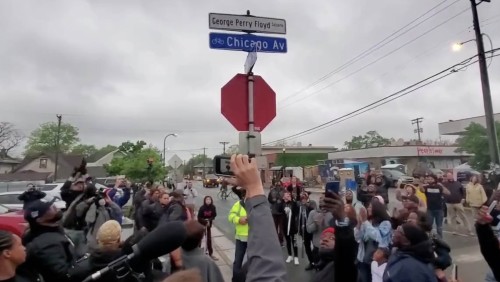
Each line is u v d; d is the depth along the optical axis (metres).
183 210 7.68
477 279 7.12
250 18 5.25
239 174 1.55
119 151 36.34
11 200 13.47
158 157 32.03
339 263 2.25
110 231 3.11
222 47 5.10
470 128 30.31
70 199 6.30
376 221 5.32
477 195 11.55
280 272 1.40
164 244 2.02
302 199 8.67
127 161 31.14
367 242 5.30
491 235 2.89
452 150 47.56
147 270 2.70
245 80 4.76
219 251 10.80
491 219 2.91
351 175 26.94
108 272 2.04
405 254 3.48
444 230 12.01
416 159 46.16
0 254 2.52
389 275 3.49
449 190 12.15
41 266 2.91
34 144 73.25
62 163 61.88
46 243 2.96
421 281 3.31
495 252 2.87
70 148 74.56
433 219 10.18
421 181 10.78
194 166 113.75
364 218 5.35
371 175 11.83
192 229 3.42
